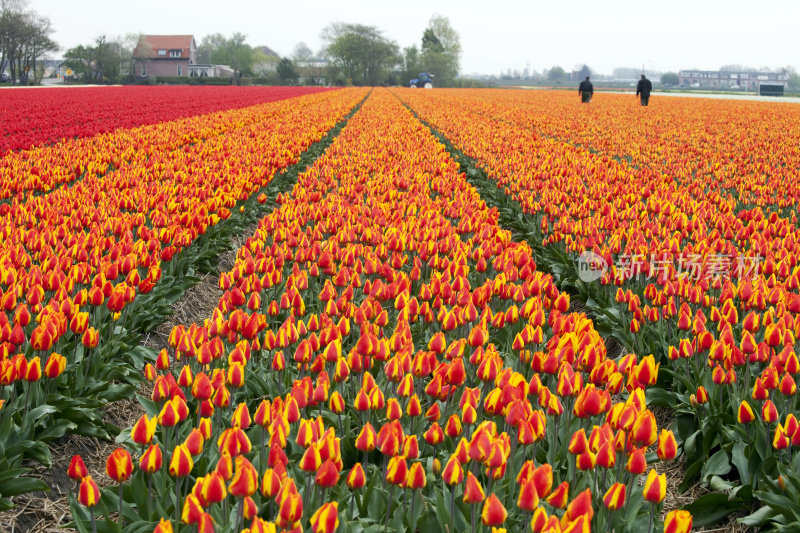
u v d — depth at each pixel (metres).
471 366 5.10
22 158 13.92
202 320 7.91
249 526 3.19
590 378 4.34
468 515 3.45
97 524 3.47
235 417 3.55
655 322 6.14
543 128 25.84
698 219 8.55
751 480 4.40
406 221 9.13
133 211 9.79
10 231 7.25
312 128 22.28
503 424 4.21
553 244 9.16
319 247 7.23
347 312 5.39
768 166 14.73
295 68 129.38
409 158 15.27
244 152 15.50
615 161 16.45
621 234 8.05
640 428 3.43
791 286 6.24
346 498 3.57
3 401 4.34
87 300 5.38
